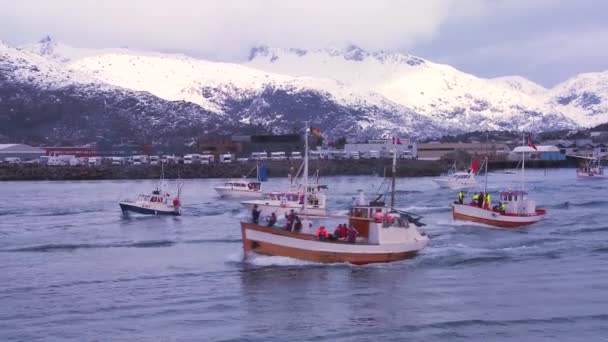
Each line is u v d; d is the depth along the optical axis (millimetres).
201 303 50594
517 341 43062
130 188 175375
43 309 49344
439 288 54594
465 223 89000
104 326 45531
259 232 61844
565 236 79562
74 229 90062
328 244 60875
